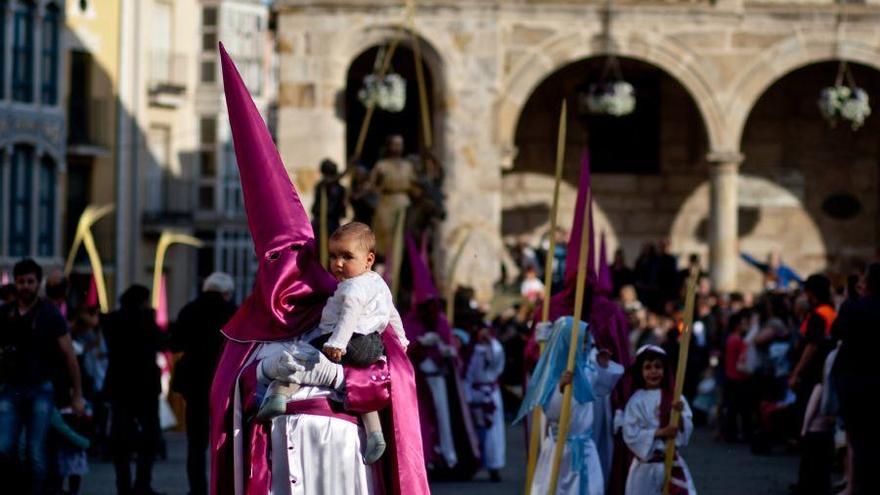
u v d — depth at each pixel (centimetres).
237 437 1638
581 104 6053
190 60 10450
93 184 9625
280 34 5938
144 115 9975
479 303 5806
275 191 1706
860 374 2734
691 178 6384
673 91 6369
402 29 5900
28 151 9088
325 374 1611
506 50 5988
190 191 10425
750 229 6400
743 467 3941
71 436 3064
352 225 1653
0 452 2750
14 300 2811
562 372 2570
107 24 9638
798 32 5997
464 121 5975
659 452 2506
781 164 6391
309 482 1614
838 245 6384
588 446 2598
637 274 5725
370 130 6356
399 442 1648
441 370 3756
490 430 3822
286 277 1666
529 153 6341
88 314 4038
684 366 2439
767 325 4478
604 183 6384
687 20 5997
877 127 6347
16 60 8981
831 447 3212
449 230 5959
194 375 3045
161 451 4250
